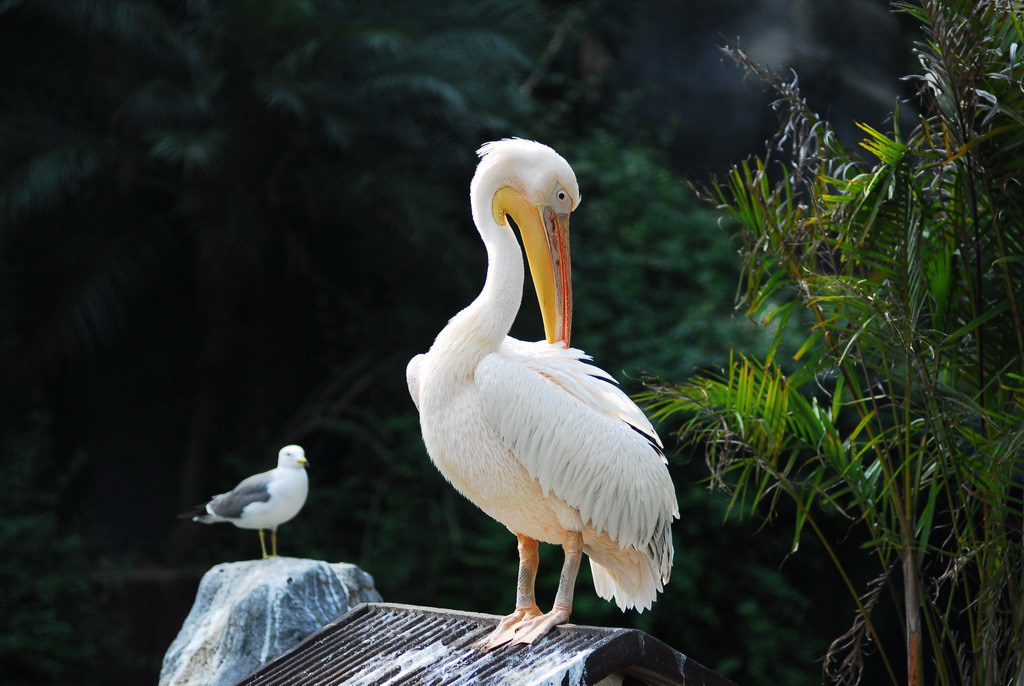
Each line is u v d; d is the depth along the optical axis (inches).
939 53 215.3
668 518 198.8
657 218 677.3
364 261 677.3
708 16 742.5
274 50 583.8
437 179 646.5
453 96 571.5
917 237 220.4
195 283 677.3
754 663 613.9
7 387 622.8
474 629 197.3
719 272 674.8
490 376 191.3
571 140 734.5
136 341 681.0
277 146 603.2
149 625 578.9
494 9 621.6
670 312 653.9
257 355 695.1
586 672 161.3
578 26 741.9
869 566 627.8
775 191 247.9
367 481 644.1
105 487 666.2
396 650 201.9
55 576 553.3
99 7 558.9
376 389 661.3
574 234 684.7
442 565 620.1
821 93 686.5
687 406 255.6
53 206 608.1
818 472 251.1
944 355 233.5
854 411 551.5
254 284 630.5
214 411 634.2
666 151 729.0
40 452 629.0
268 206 621.3
